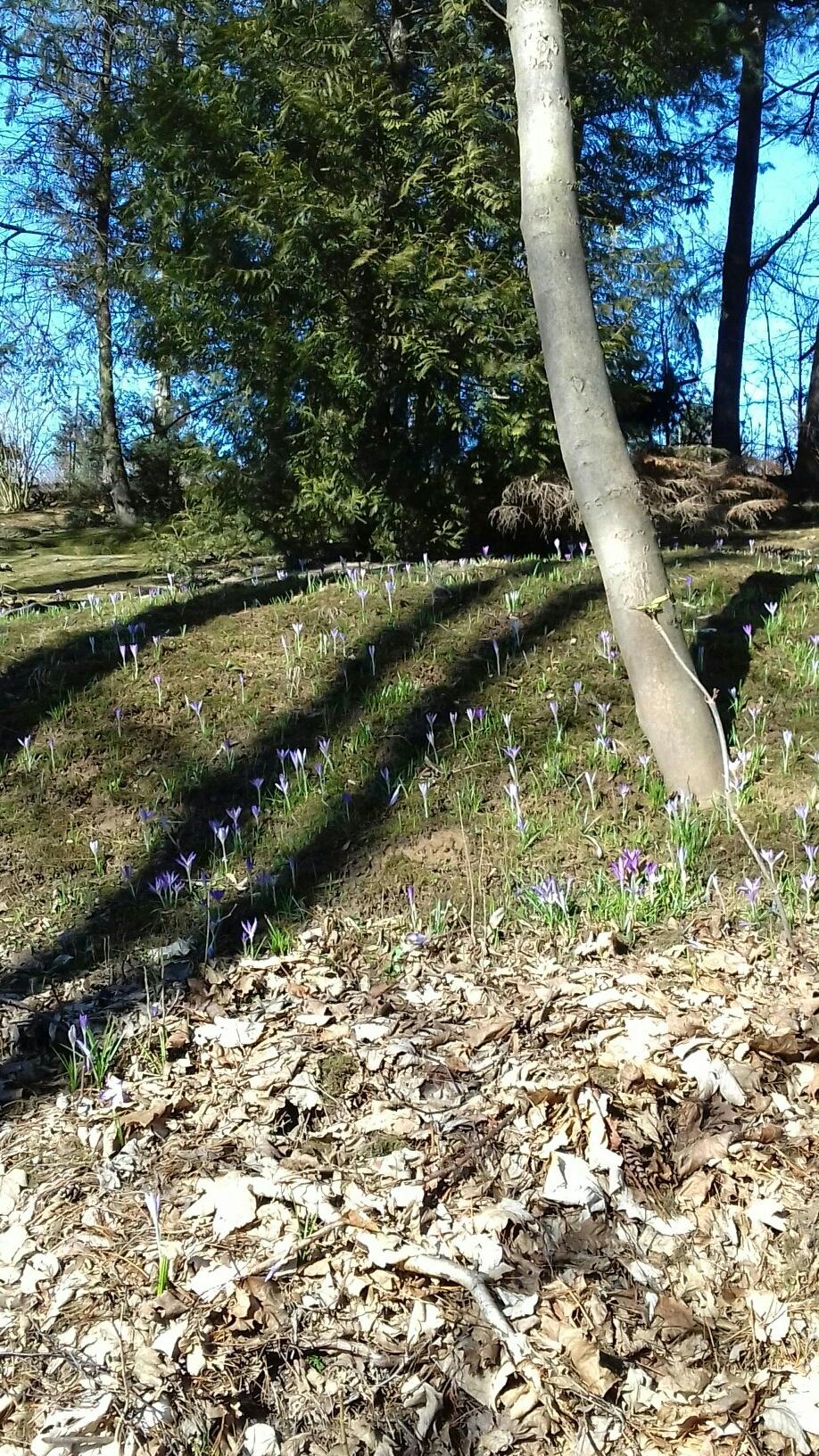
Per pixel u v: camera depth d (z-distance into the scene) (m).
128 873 4.84
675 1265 2.54
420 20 10.05
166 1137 3.07
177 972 4.06
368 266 8.90
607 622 6.43
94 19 17.64
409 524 9.45
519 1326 2.35
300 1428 2.19
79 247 19.33
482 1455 2.13
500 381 9.03
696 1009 3.38
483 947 4.02
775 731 5.27
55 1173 2.96
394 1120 3.01
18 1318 2.48
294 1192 2.75
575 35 9.93
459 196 9.05
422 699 5.85
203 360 9.65
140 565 13.55
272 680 6.25
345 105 8.94
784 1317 2.39
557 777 5.10
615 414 4.68
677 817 4.49
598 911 4.11
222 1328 2.39
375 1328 2.39
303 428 9.34
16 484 24.52
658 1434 2.16
